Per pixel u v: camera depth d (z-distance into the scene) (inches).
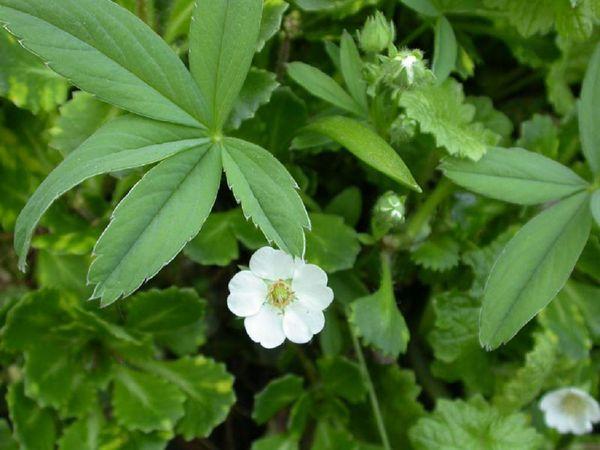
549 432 7.3
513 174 5.5
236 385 7.3
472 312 6.6
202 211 4.6
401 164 5.1
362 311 5.7
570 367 7.0
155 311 6.2
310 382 7.0
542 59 7.2
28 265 6.6
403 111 6.0
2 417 6.6
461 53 6.7
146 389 6.3
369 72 5.4
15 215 6.3
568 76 7.5
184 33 5.9
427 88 5.9
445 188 6.3
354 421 6.9
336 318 6.6
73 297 6.1
